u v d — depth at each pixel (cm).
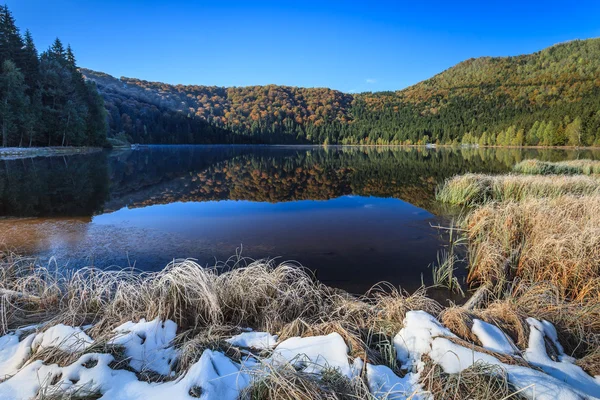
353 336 247
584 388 199
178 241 611
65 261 501
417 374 208
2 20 3366
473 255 524
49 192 1161
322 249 576
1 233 647
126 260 512
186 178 1662
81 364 209
